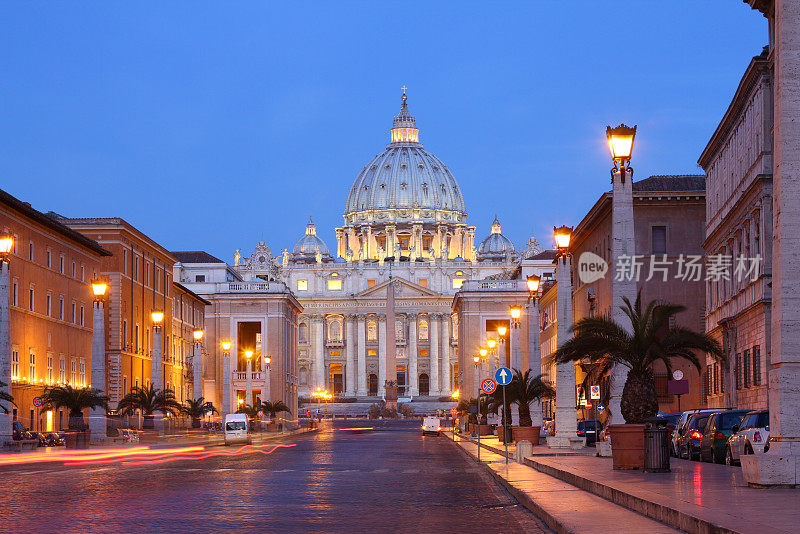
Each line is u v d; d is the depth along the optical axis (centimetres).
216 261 18662
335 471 3638
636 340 2820
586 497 2177
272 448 6328
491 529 1789
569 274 4234
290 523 1891
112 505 2234
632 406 2795
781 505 1652
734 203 5791
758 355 5194
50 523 1870
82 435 5956
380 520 1947
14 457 4697
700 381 6962
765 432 2917
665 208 7262
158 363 7231
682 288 7194
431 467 3956
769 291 4991
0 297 4897
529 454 3950
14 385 6781
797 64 2033
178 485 2867
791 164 2023
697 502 1712
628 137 3055
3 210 6675
